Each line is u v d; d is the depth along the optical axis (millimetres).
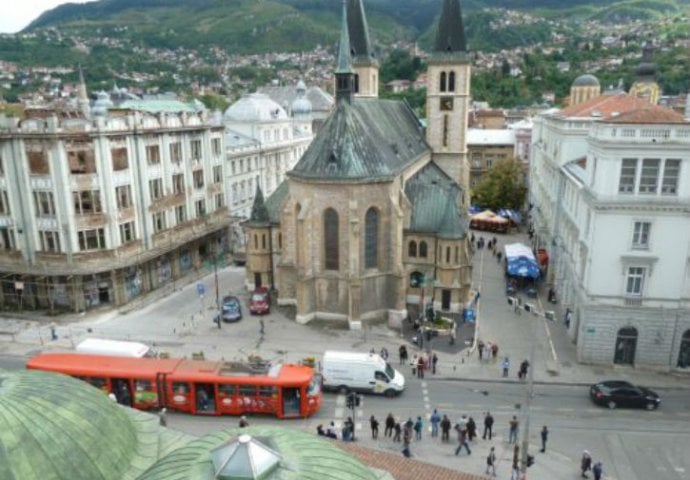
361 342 59125
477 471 38844
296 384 44375
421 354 55969
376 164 61375
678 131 47094
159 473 18109
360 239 61281
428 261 67000
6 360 55000
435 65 83188
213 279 79438
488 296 73062
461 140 85625
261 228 71438
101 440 20984
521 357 55844
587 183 54250
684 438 42875
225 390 44750
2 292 68438
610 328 52656
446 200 67438
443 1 81500
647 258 50031
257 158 103188
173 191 76938
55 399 21016
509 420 45188
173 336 60438
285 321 64375
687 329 51531
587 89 108812
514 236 105250
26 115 71875
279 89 170375
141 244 70938
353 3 85375
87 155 63594
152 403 45375
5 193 64625
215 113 86375
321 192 60812
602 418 45406
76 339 59594
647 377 51812
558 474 38500
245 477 16797
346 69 61688
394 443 42031
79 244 64875
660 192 48812
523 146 132000
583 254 55188
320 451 18875
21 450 18750
